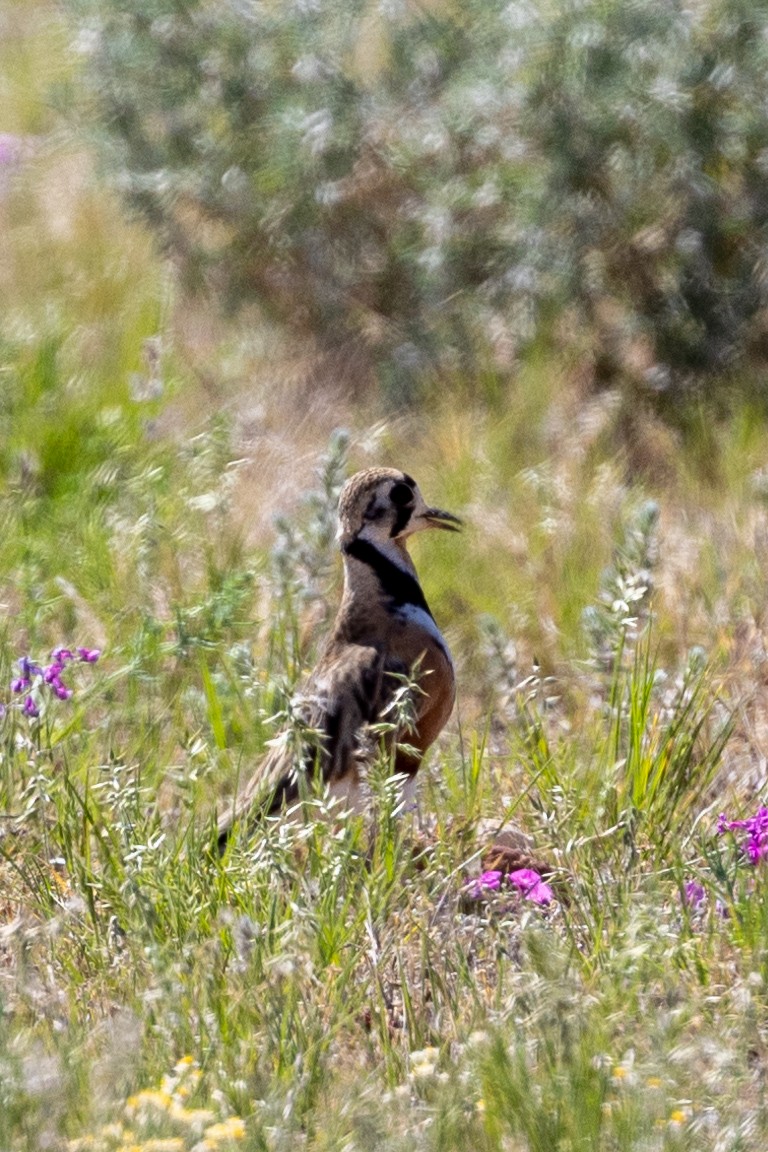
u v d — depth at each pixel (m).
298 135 16.86
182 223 18.22
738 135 15.98
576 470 14.80
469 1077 7.06
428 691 10.30
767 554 13.29
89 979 8.27
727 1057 6.98
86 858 9.20
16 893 9.08
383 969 8.32
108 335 16.80
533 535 13.65
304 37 17.06
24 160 21.14
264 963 7.79
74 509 13.62
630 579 10.64
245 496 14.25
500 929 8.38
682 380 16.39
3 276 18.64
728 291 16.36
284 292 17.88
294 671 10.82
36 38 24.80
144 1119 6.66
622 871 8.93
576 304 16.62
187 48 17.66
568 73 15.95
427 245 16.89
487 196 16.34
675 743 10.34
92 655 10.59
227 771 10.54
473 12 16.61
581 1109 6.68
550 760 10.17
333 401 16.44
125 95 17.91
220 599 11.73
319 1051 7.39
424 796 10.42
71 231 19.27
